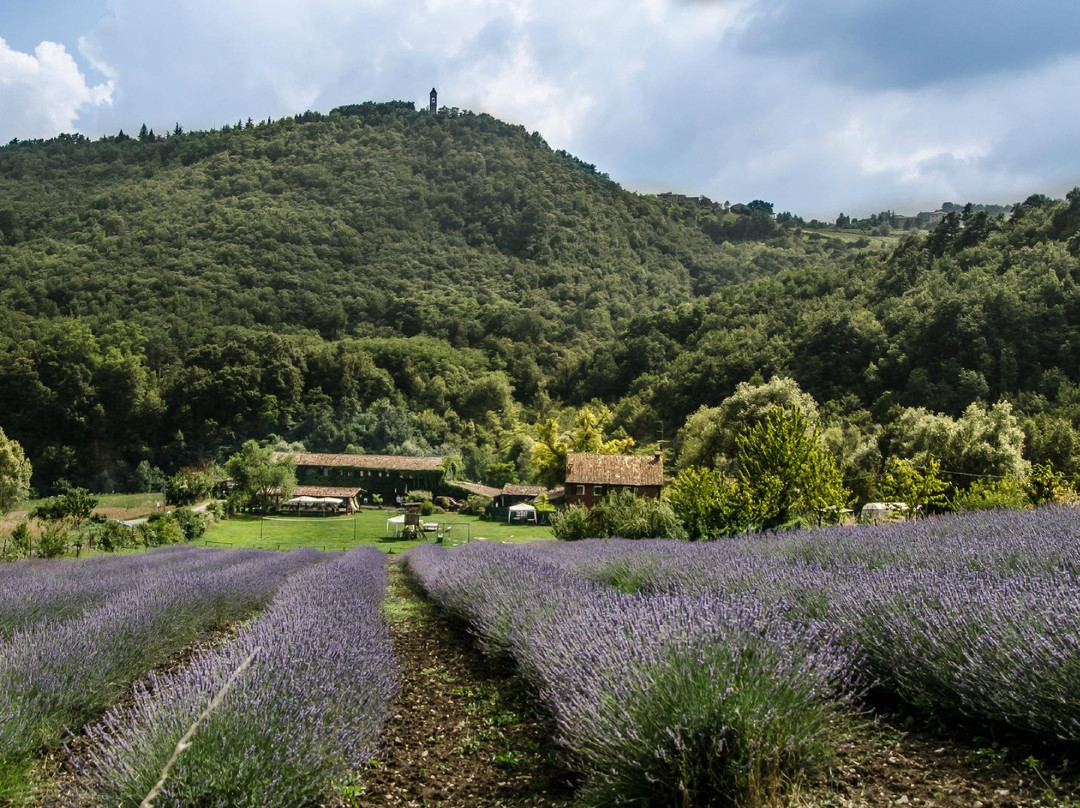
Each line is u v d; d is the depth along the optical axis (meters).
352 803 3.76
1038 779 3.30
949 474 30.86
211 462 65.75
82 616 7.41
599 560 10.20
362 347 100.19
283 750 3.38
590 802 3.50
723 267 194.50
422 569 13.84
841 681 4.21
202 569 12.34
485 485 76.56
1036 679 3.53
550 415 89.12
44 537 22.19
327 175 183.12
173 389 77.75
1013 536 7.30
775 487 16.59
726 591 5.96
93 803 3.27
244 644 5.16
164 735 3.37
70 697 4.89
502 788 4.00
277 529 46.59
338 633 5.68
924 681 4.14
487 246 174.00
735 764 3.21
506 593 7.14
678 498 18.98
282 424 80.50
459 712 5.57
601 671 3.95
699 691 3.43
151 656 6.53
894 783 3.44
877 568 6.33
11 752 4.05
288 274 128.50
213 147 191.00
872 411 53.34
